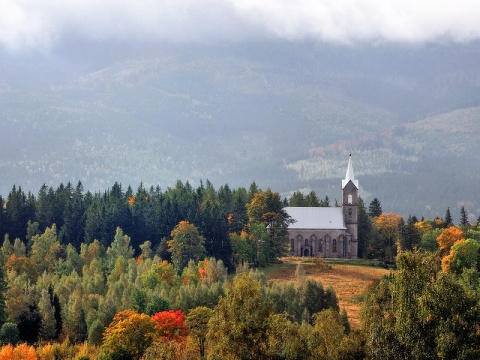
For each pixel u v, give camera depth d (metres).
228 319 155.50
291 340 157.25
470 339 140.88
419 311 146.25
